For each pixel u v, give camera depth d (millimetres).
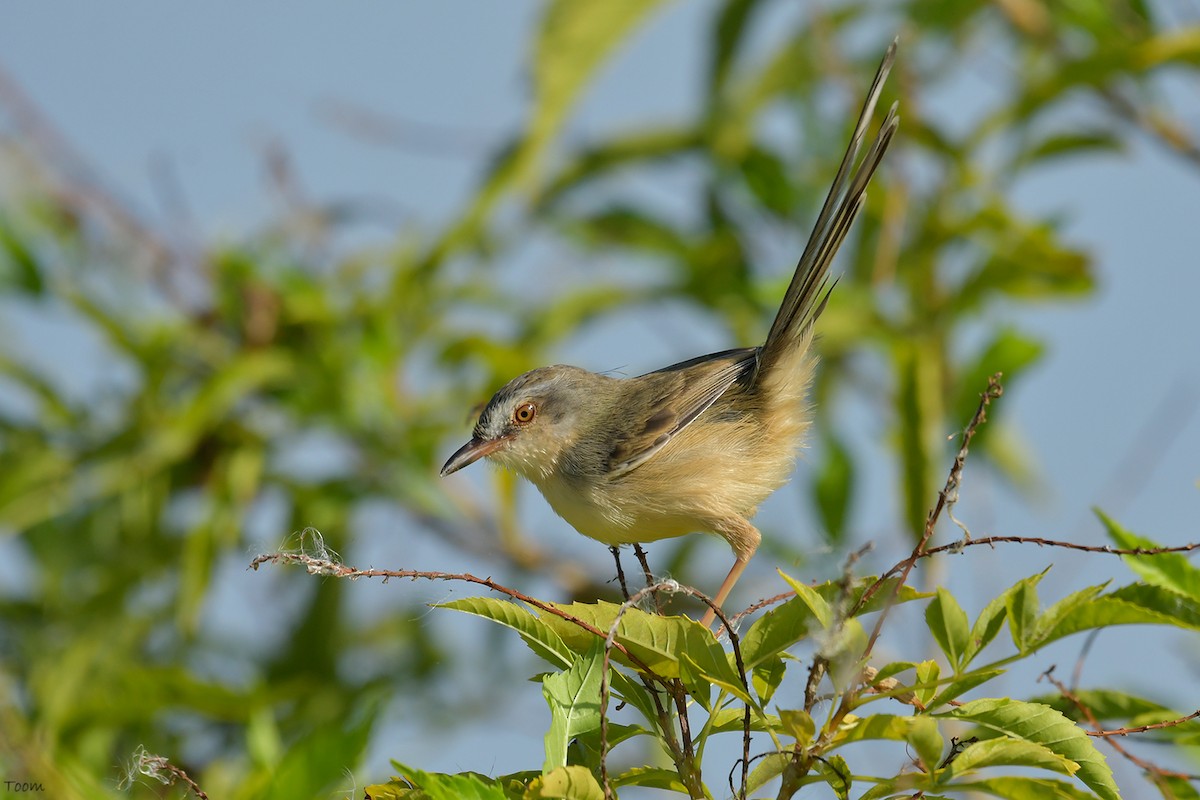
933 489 10344
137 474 11867
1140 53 11102
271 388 12258
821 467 11570
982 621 6180
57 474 11914
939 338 11477
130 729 10453
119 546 11961
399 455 11891
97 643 11328
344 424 11875
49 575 11875
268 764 7453
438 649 11875
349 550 11984
